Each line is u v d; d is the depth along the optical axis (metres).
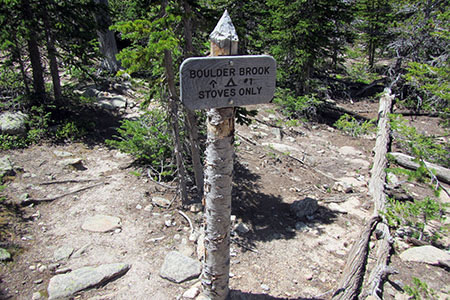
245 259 4.64
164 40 4.21
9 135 7.04
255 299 3.90
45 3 7.52
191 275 4.13
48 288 3.81
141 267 4.28
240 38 5.72
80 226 4.94
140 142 6.55
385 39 16.31
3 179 5.71
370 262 4.72
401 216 5.66
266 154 8.24
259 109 11.73
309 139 10.11
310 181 7.27
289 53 12.24
